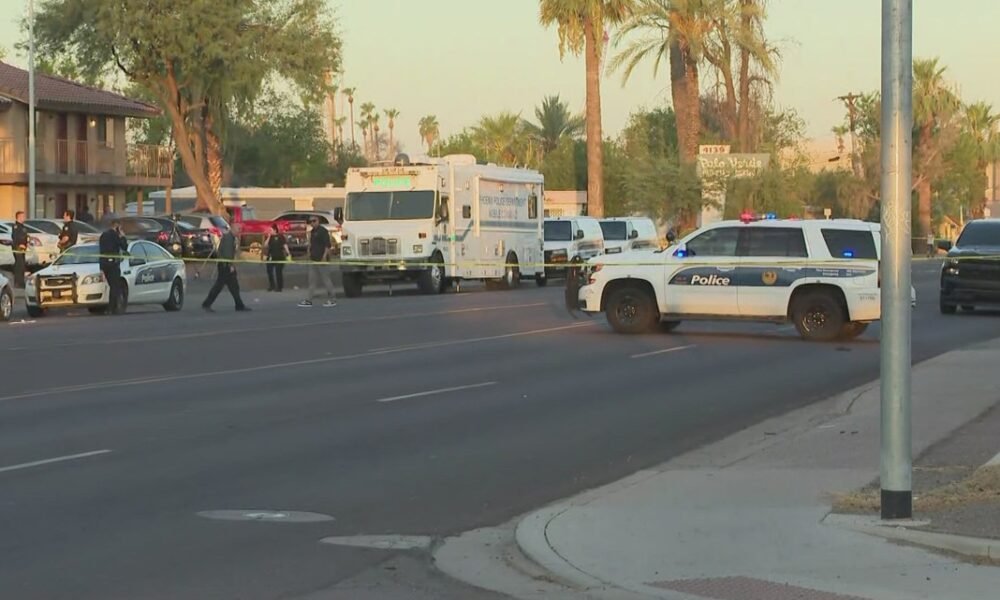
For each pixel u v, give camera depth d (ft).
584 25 306.96
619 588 46.70
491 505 62.08
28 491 62.28
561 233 275.80
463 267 233.35
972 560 48.47
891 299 53.21
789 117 386.73
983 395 96.43
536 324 161.89
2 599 44.78
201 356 123.44
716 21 317.01
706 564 49.24
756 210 320.09
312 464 70.69
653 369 116.57
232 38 321.11
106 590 46.24
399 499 62.80
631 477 68.33
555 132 533.96
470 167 235.61
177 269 194.39
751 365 120.47
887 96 52.95
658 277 147.02
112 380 104.68
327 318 172.55
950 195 491.31
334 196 429.79
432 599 46.37
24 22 322.14
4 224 245.04
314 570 49.80
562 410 92.02
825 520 54.54
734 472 68.49
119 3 312.50
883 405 53.78
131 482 64.90
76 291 176.35
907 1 52.65
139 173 358.84
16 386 100.63
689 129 319.68
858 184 399.65
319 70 332.80
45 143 322.75
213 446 75.31
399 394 98.32
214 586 47.16
